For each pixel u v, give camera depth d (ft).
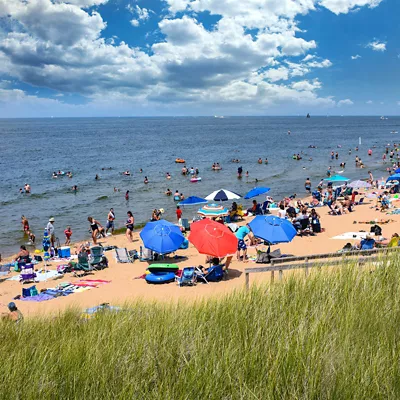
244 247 54.34
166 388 12.10
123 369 13.34
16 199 118.11
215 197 84.64
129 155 243.40
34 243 77.05
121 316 21.86
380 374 11.70
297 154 229.45
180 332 16.21
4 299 44.32
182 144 329.52
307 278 22.53
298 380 11.81
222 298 22.98
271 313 17.42
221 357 13.42
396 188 107.55
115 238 77.66
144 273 51.47
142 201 113.80
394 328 14.98
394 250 27.45
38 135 480.64
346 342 13.56
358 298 18.58
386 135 426.51
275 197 118.73
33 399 12.15
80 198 118.73
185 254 60.34
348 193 101.24
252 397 11.19
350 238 64.39
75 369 13.52
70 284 48.39
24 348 16.52
